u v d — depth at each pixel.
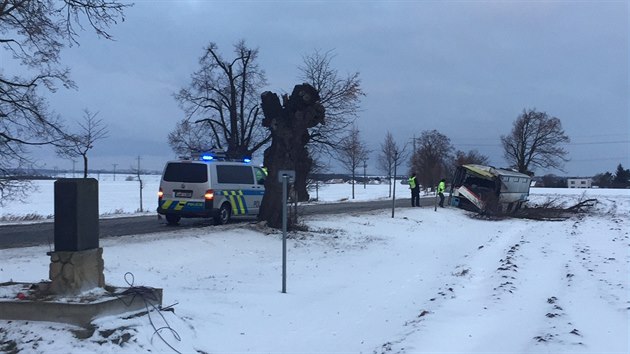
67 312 5.96
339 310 8.76
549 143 89.81
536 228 26.91
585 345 6.23
